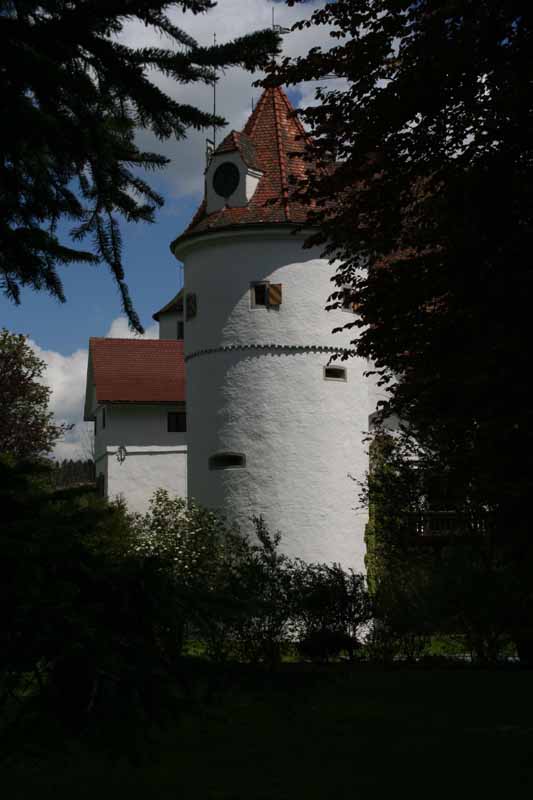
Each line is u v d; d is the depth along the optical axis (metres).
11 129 4.64
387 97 13.89
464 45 12.95
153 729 3.59
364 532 26.17
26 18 4.50
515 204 13.33
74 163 5.05
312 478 25.64
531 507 12.43
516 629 18.08
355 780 9.88
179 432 40.41
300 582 18.09
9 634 3.47
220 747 11.51
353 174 15.18
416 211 14.92
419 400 13.61
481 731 12.34
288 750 11.33
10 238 5.11
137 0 4.39
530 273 12.02
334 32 14.94
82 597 3.79
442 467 16.50
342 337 26.27
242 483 25.66
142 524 23.92
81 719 3.49
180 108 4.79
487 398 12.17
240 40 4.47
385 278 14.30
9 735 3.44
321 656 18.30
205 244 26.55
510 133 13.32
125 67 4.60
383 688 15.77
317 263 26.14
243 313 26.03
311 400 25.86
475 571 18.05
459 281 12.99
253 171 26.64
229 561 19.28
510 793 9.27
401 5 14.20
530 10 12.94
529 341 11.71
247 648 13.76
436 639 21.75
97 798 9.09
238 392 25.92
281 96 29.03
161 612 3.81
